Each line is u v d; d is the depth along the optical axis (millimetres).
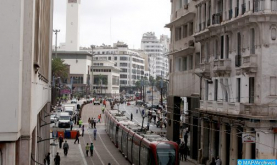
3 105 14203
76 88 177750
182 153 45094
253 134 32438
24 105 15969
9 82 14211
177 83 53062
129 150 43156
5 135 14266
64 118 71000
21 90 15516
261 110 32188
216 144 40750
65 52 179375
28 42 15844
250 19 32688
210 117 40531
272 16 32219
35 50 18156
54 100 89875
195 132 46094
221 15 39656
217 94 40406
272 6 32375
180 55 51656
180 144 48812
